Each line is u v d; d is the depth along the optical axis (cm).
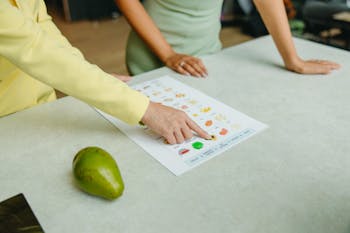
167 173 57
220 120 71
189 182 55
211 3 112
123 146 64
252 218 48
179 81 89
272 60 100
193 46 117
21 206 48
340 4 288
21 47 56
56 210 50
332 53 105
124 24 372
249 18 344
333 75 91
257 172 57
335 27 276
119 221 48
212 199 52
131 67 122
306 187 54
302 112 74
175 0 109
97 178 50
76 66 59
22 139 67
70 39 331
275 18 91
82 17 381
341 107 75
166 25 114
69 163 60
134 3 108
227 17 378
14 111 82
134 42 119
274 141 64
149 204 51
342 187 54
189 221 48
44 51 57
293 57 92
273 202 51
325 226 47
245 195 52
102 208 51
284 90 83
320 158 60
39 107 77
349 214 49
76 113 75
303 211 49
